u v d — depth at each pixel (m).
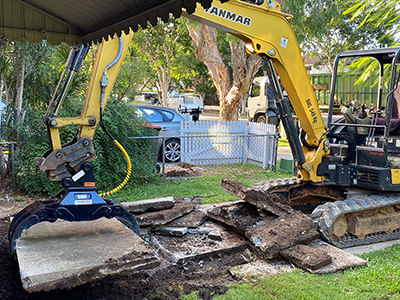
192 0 3.01
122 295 4.11
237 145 12.80
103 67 4.49
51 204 4.53
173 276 4.69
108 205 4.63
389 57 6.79
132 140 9.10
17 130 8.09
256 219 5.95
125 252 3.94
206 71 36.06
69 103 8.70
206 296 4.21
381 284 4.54
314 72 41.72
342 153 7.18
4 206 7.28
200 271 4.86
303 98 6.17
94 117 4.50
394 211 6.68
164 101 33.59
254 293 4.25
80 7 4.32
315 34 17.41
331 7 16.72
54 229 4.76
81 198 4.38
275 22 5.57
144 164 9.30
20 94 8.50
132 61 12.03
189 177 10.41
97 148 8.32
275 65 5.91
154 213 6.02
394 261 5.33
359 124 6.61
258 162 12.41
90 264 3.61
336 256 5.19
